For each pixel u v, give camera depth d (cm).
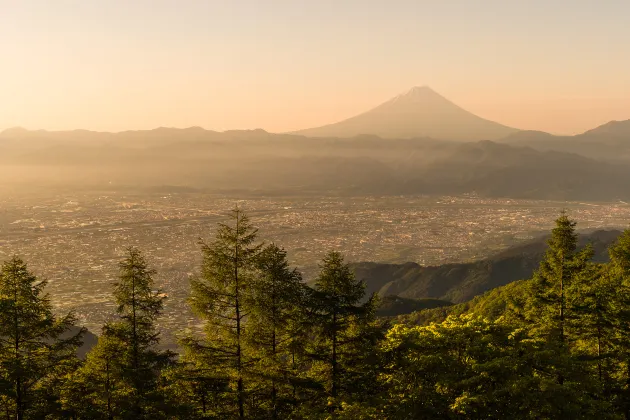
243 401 3092
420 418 2559
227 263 2988
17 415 2786
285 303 3073
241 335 2970
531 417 2442
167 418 2959
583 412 2559
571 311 3497
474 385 2614
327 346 3125
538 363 2716
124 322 3117
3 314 2762
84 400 3044
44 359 2927
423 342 2941
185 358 3045
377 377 2980
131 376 2919
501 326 3073
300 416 2911
